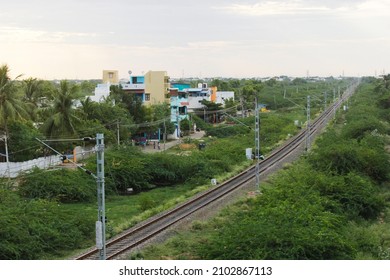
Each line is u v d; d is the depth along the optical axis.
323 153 43.75
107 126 60.09
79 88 50.69
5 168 46.06
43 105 59.16
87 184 41.31
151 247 26.06
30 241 25.86
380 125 72.00
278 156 57.94
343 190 34.16
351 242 24.50
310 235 23.09
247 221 25.95
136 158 47.69
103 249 20.67
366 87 197.38
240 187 41.56
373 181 41.62
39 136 48.75
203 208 34.53
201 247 24.66
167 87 90.19
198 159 50.09
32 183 39.06
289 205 28.55
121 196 42.47
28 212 29.70
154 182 48.00
